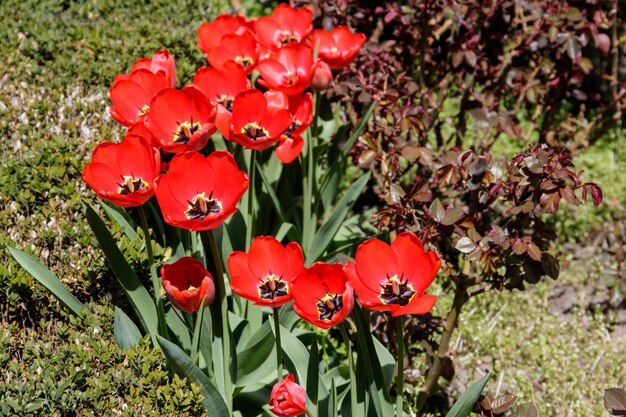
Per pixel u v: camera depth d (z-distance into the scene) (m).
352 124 2.15
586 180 2.52
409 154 1.96
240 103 1.71
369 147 1.98
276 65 1.87
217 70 1.82
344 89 2.09
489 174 1.78
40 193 1.89
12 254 1.70
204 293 1.61
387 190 2.01
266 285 1.60
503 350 2.15
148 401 1.67
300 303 1.55
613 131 2.71
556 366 2.12
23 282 1.76
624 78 2.73
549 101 2.37
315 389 1.66
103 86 2.16
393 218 1.87
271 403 1.56
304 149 2.00
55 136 1.99
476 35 2.19
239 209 1.99
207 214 1.60
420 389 1.99
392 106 2.05
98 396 1.67
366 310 1.70
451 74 2.34
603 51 2.18
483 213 2.00
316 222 2.10
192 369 1.67
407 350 1.95
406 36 2.25
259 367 1.80
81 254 1.83
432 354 1.93
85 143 1.99
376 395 1.66
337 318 1.52
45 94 2.13
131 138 1.61
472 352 2.15
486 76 2.30
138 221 1.92
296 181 2.11
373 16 2.40
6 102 2.08
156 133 1.67
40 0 2.47
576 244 2.41
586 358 2.16
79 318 1.75
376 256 1.56
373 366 1.66
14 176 1.89
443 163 1.88
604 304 2.27
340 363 2.05
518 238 1.76
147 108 1.75
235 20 2.01
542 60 2.23
